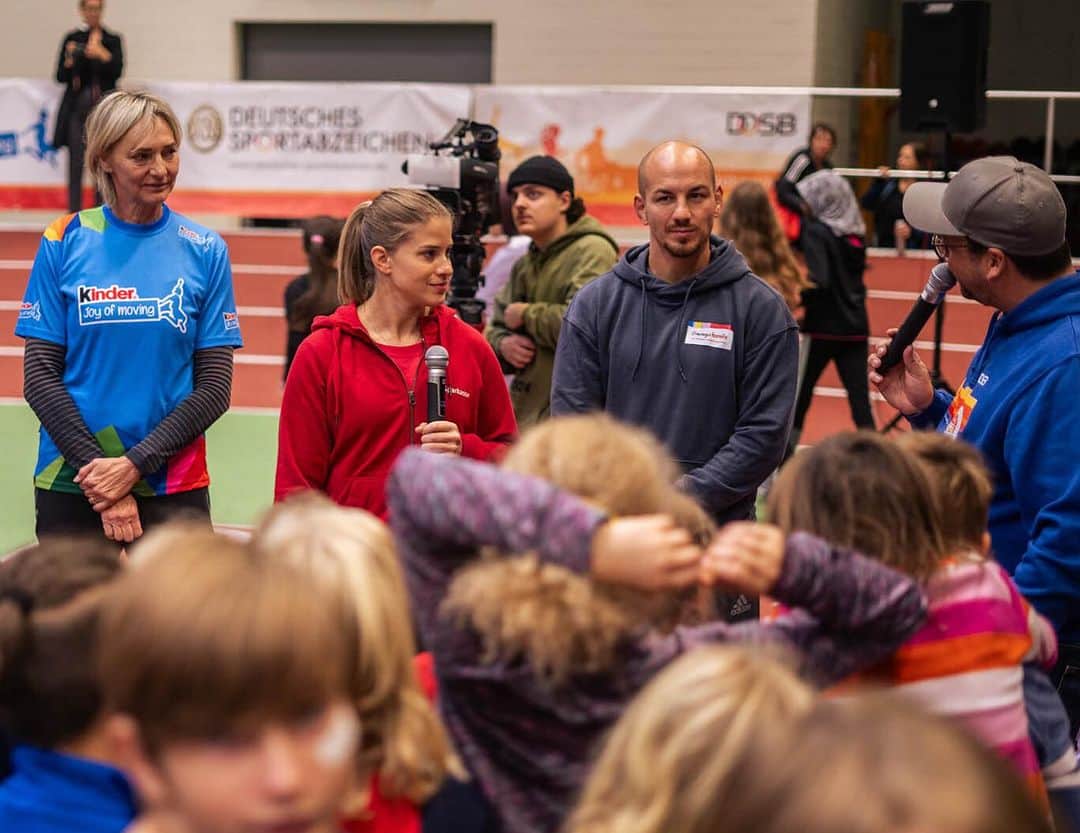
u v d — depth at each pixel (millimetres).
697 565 1878
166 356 4340
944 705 2301
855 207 9250
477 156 5895
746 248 8352
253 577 1527
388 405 3996
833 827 1183
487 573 1970
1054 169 14867
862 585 2027
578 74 16031
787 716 1430
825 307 9141
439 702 2199
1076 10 18734
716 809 1361
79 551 2076
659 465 2121
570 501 1902
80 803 1952
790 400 4141
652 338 4199
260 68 17000
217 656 1442
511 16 16156
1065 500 3230
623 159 12625
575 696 2029
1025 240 3393
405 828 2039
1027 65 19016
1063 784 2674
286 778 1462
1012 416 3379
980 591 2367
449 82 16688
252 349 12523
